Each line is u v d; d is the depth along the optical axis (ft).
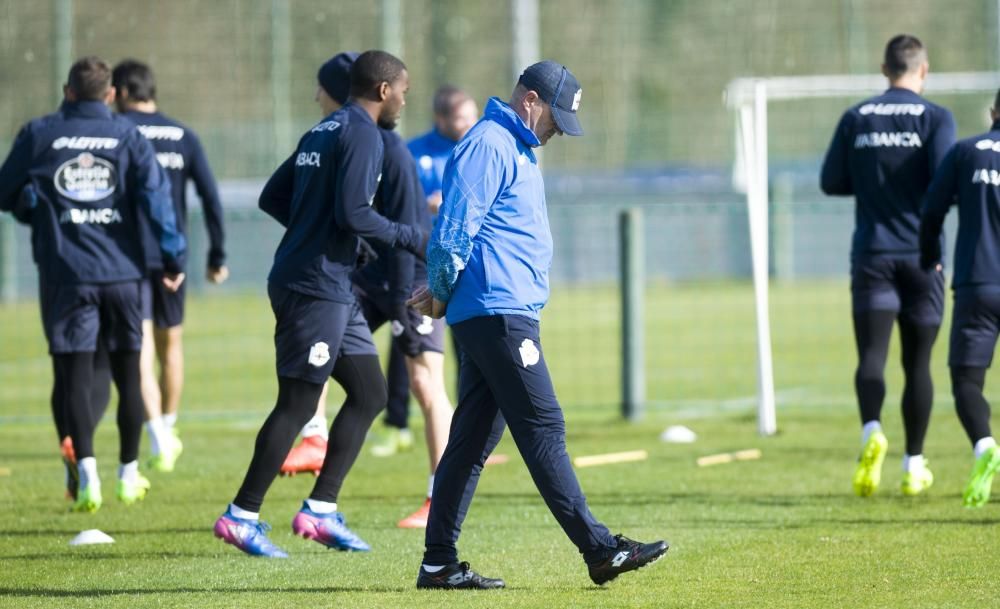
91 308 87.71
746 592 63.87
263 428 73.46
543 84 63.31
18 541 81.46
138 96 106.52
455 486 65.87
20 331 250.98
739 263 343.05
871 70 311.47
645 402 154.71
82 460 87.92
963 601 61.46
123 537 82.53
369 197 71.36
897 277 93.30
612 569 62.90
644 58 335.26
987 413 85.97
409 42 298.15
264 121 290.97
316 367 72.49
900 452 115.96
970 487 81.25
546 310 281.33
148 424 110.22
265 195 77.20
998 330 86.69
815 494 95.04
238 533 73.46
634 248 141.28
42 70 264.31
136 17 276.00
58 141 86.69
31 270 306.14
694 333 234.99
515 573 69.87
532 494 97.60
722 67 331.16
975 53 305.73
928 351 92.94
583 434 132.05
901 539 77.61
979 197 85.15
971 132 308.60
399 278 83.82
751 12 321.73
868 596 62.69
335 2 289.33
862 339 93.71
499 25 312.50
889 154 92.79
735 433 130.31
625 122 336.90
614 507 90.99
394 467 112.27
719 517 86.58
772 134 334.85
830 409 147.74
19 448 126.11
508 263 63.10
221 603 63.16
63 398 93.81
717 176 335.26
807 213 334.44
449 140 103.45
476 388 65.92
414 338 85.35
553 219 334.65
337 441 75.77
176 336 112.37
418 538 81.66
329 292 72.54
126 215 88.12
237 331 246.06
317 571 71.05
